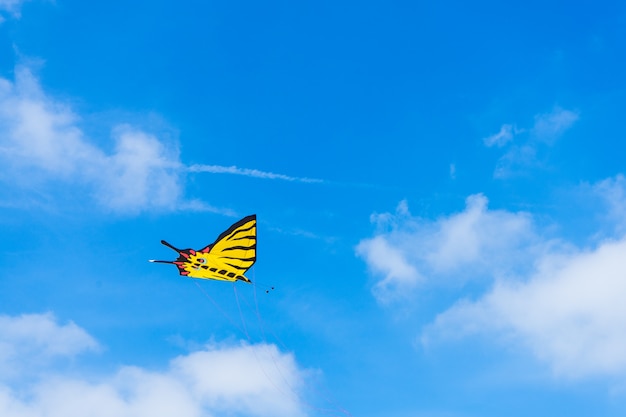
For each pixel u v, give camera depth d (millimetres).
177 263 48500
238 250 48219
